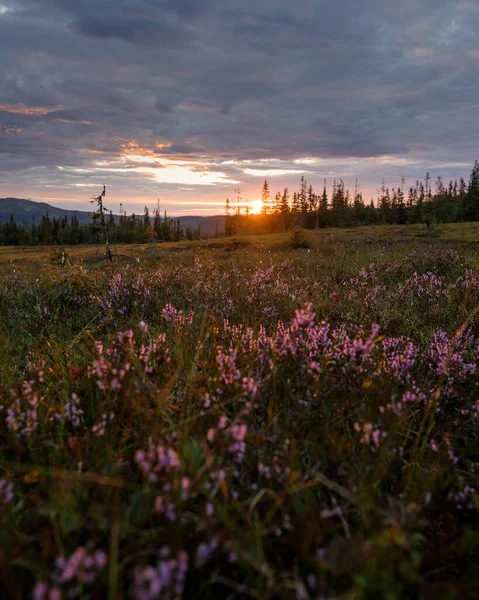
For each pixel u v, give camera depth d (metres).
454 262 10.75
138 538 1.75
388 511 1.85
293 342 3.37
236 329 4.36
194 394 2.90
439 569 1.79
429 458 2.63
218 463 2.02
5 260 34.12
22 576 1.57
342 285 8.84
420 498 2.17
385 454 2.39
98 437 2.45
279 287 7.85
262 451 2.35
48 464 2.33
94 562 1.43
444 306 6.35
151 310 6.52
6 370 3.80
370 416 2.71
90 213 28.44
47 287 8.32
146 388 2.78
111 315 6.22
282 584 1.52
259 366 3.14
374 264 11.73
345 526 1.82
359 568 1.53
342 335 4.13
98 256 30.78
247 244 38.25
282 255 21.14
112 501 1.95
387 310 5.93
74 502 1.76
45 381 3.43
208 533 1.67
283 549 1.89
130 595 1.45
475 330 5.03
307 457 2.46
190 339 4.34
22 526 1.82
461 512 2.23
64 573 1.31
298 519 1.85
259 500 2.08
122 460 2.33
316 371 3.05
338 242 33.09
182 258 20.78
